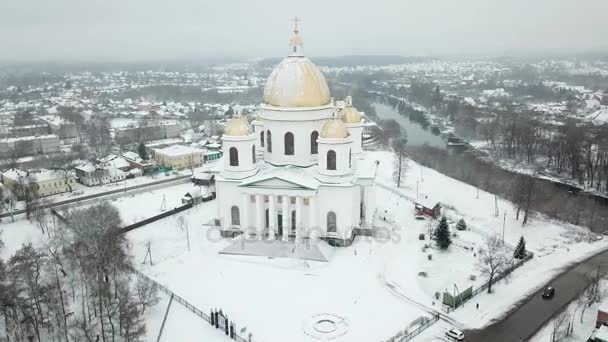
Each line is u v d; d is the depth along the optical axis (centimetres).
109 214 10575
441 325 7600
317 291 8538
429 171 17250
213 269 9369
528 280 9112
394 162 16875
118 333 7331
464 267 9456
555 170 17775
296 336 7269
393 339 7162
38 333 7106
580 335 7356
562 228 11675
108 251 8631
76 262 8700
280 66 10750
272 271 9238
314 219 10156
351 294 8438
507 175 16912
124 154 18800
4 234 11500
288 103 10406
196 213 12400
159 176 16862
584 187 15788
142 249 10300
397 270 9306
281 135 10631
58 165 17038
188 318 7762
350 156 10331
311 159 10769
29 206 12500
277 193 9975
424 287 8706
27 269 8000
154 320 7706
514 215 12400
